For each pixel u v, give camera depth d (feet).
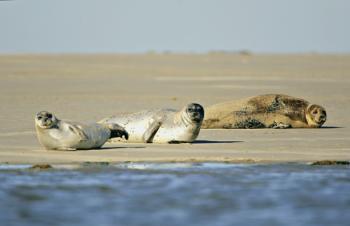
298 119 287.48
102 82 531.09
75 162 199.11
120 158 204.95
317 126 286.25
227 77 591.37
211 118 284.00
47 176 180.24
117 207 150.51
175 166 194.29
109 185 170.71
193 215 144.05
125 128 240.73
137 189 166.50
